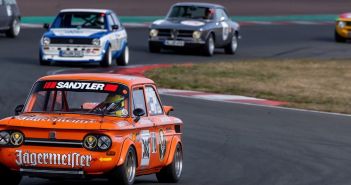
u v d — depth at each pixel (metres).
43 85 36.50
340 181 41.69
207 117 63.03
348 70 100.06
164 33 106.44
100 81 36.44
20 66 87.38
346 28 132.75
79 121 33.91
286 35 141.50
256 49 119.94
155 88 38.94
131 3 172.12
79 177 33.72
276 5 187.88
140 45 117.12
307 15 176.50
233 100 73.69
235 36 113.75
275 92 80.44
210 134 55.97
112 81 36.47
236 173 43.34
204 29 105.75
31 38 118.25
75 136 33.47
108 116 35.28
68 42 87.56
